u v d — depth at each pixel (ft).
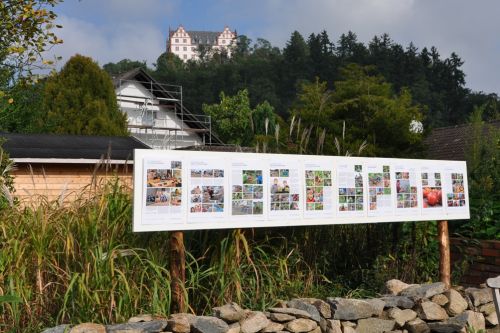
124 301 14.03
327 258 19.95
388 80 317.63
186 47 636.89
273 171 16.92
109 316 13.89
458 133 73.82
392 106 62.03
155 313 14.05
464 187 21.03
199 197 15.58
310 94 53.67
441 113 284.00
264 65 338.13
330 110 55.88
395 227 21.65
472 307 18.08
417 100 290.15
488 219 22.85
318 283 19.33
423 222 22.33
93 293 13.88
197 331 13.56
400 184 19.54
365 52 339.77
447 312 17.33
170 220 15.12
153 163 15.02
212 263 16.43
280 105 302.04
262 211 16.61
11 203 16.24
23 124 65.46
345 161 18.38
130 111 126.82
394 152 60.18
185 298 14.92
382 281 19.76
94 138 53.52
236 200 16.17
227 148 37.86
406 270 21.08
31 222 14.98
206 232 16.99
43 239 14.40
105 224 15.47
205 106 173.17
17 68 34.12
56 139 49.85
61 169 43.42
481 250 21.88
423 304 16.89
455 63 322.55
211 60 407.64
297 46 347.77
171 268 15.10
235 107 166.61
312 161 17.70
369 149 45.11
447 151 68.95
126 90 127.54
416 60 324.19
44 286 14.24
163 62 365.40
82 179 44.32
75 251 14.96
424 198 20.03
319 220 17.72
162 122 130.93
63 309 13.51
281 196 17.02
